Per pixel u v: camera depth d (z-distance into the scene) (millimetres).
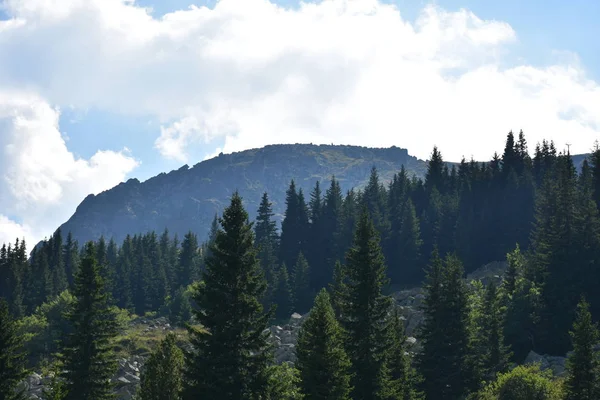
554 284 80938
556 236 84688
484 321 70500
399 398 50344
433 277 66500
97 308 57469
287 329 98625
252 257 43625
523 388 52344
